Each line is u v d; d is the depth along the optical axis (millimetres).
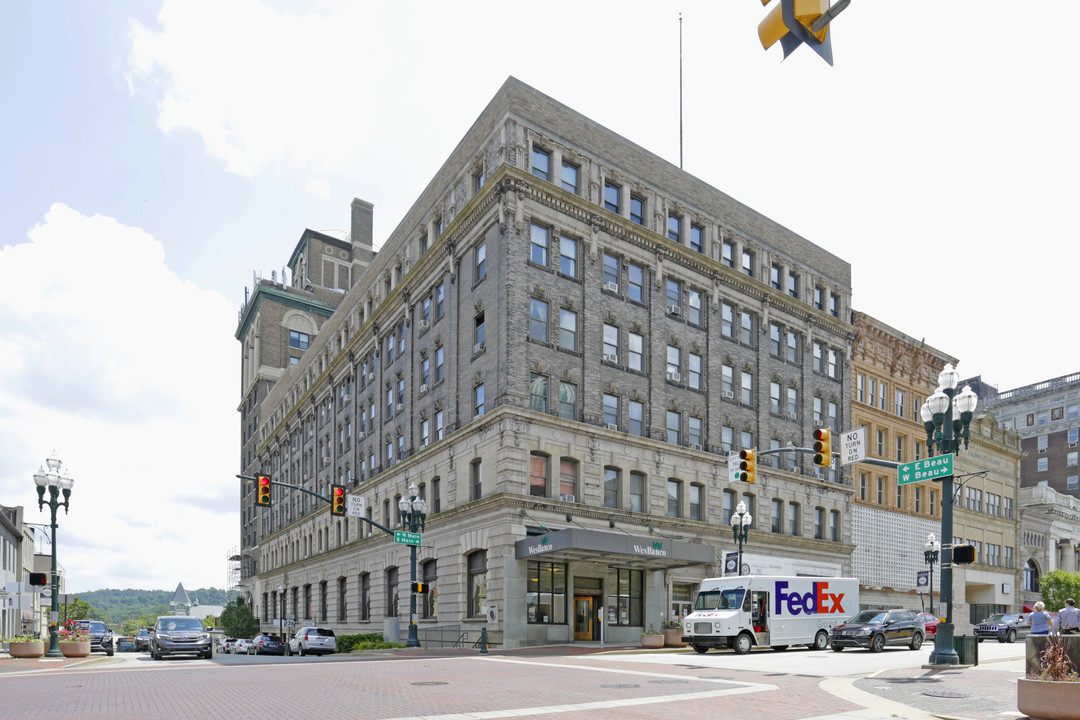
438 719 12062
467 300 41312
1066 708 11148
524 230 38375
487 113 40844
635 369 42281
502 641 34875
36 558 108062
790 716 12492
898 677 18625
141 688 17094
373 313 53531
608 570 39906
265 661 29156
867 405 57062
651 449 41875
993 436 69938
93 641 57875
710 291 46906
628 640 39812
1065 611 22281
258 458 93000
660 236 43875
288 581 72688
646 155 44781
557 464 37906
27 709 13625
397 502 48281
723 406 46531
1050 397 104938
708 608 30641
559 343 39062
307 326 103250
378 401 52938
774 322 51188
